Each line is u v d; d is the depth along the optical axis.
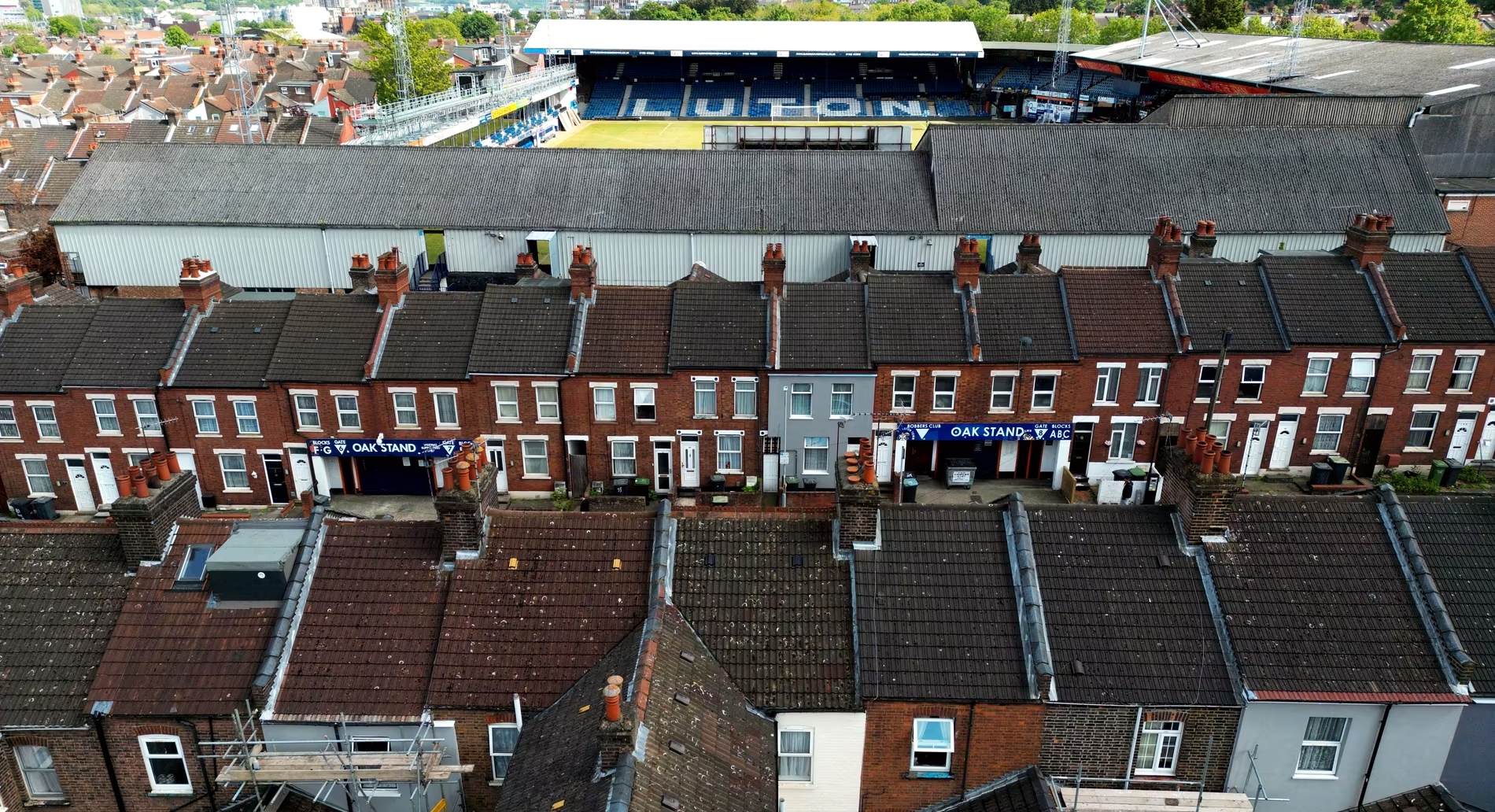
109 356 42.94
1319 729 20.73
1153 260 44.97
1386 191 59.69
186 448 43.34
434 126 90.81
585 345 42.88
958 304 43.97
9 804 21.56
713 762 18.42
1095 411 43.47
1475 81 70.50
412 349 42.97
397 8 134.38
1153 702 20.36
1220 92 94.06
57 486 44.03
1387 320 43.09
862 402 42.53
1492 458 45.56
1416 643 21.11
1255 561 22.34
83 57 191.12
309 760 20.11
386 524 23.86
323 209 59.78
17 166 89.12
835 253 58.97
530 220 59.19
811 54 135.75
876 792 21.53
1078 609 21.75
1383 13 182.88
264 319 44.50
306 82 150.62
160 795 21.80
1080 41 176.25
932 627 21.59
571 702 20.41
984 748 20.97
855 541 22.86
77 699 21.30
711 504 42.41
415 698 21.19
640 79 148.38
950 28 143.25
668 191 60.81
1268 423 44.47
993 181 60.56
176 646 21.92
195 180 61.44
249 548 22.83
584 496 43.47
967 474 44.28
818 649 21.50
